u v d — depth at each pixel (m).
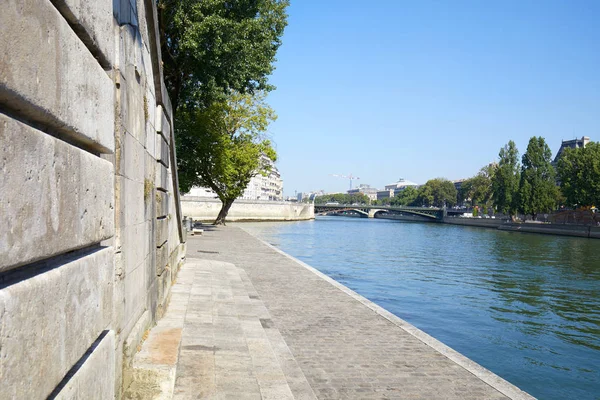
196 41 23.33
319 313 13.08
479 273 32.75
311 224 106.00
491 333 17.17
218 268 18.66
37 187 2.13
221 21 23.11
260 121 49.47
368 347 10.11
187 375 6.93
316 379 8.19
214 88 25.61
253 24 25.34
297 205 126.56
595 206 77.31
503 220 107.75
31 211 2.07
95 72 3.09
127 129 5.31
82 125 2.81
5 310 1.81
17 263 1.94
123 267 5.07
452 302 22.17
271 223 96.38
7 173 1.85
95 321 3.08
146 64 6.92
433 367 8.98
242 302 12.66
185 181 42.41
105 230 3.34
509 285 28.11
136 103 6.00
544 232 87.31
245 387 6.65
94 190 3.06
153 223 7.86
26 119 2.20
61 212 2.44
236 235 43.53
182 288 13.14
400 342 10.55
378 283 26.44
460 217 131.00
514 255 45.84
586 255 46.62
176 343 6.54
